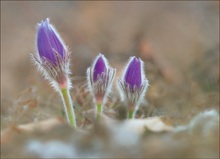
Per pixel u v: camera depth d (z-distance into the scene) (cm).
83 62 87
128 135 42
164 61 88
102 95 54
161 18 109
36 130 42
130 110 55
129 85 55
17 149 42
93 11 118
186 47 95
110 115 62
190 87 75
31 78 75
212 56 87
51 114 63
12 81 94
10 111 64
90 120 55
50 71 53
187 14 108
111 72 54
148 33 104
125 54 89
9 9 121
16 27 115
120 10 117
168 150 41
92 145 42
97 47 93
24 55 102
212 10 107
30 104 62
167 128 45
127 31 106
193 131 42
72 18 117
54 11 121
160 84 76
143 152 41
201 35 98
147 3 115
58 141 42
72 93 65
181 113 64
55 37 53
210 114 43
